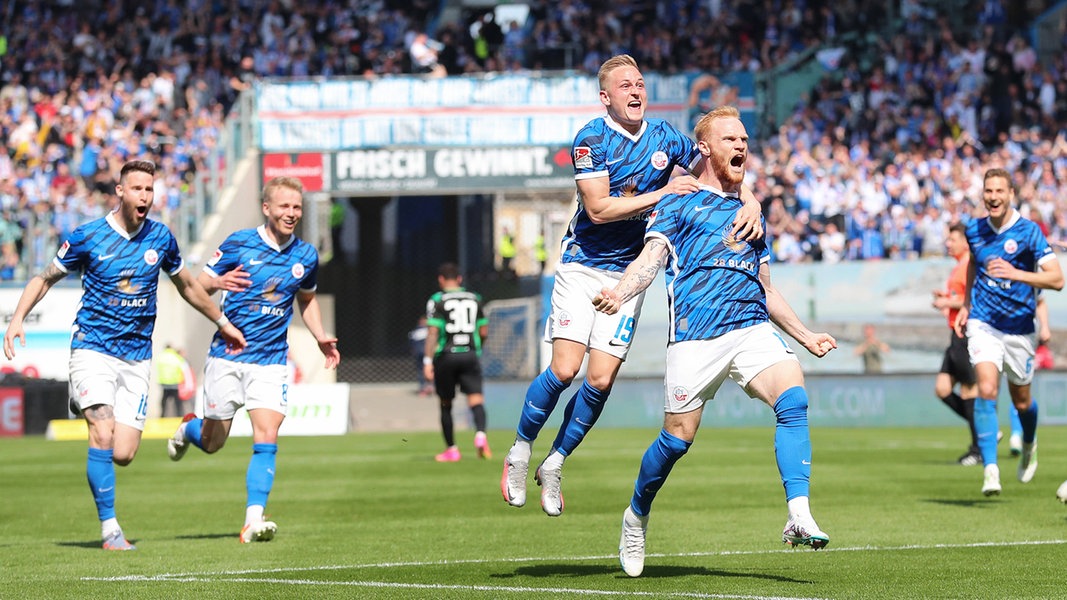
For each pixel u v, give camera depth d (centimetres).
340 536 1609
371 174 4869
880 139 5278
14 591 1177
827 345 1185
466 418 4497
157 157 5294
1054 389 4269
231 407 1630
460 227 5656
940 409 4266
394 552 1449
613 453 3083
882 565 1287
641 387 4347
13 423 4362
